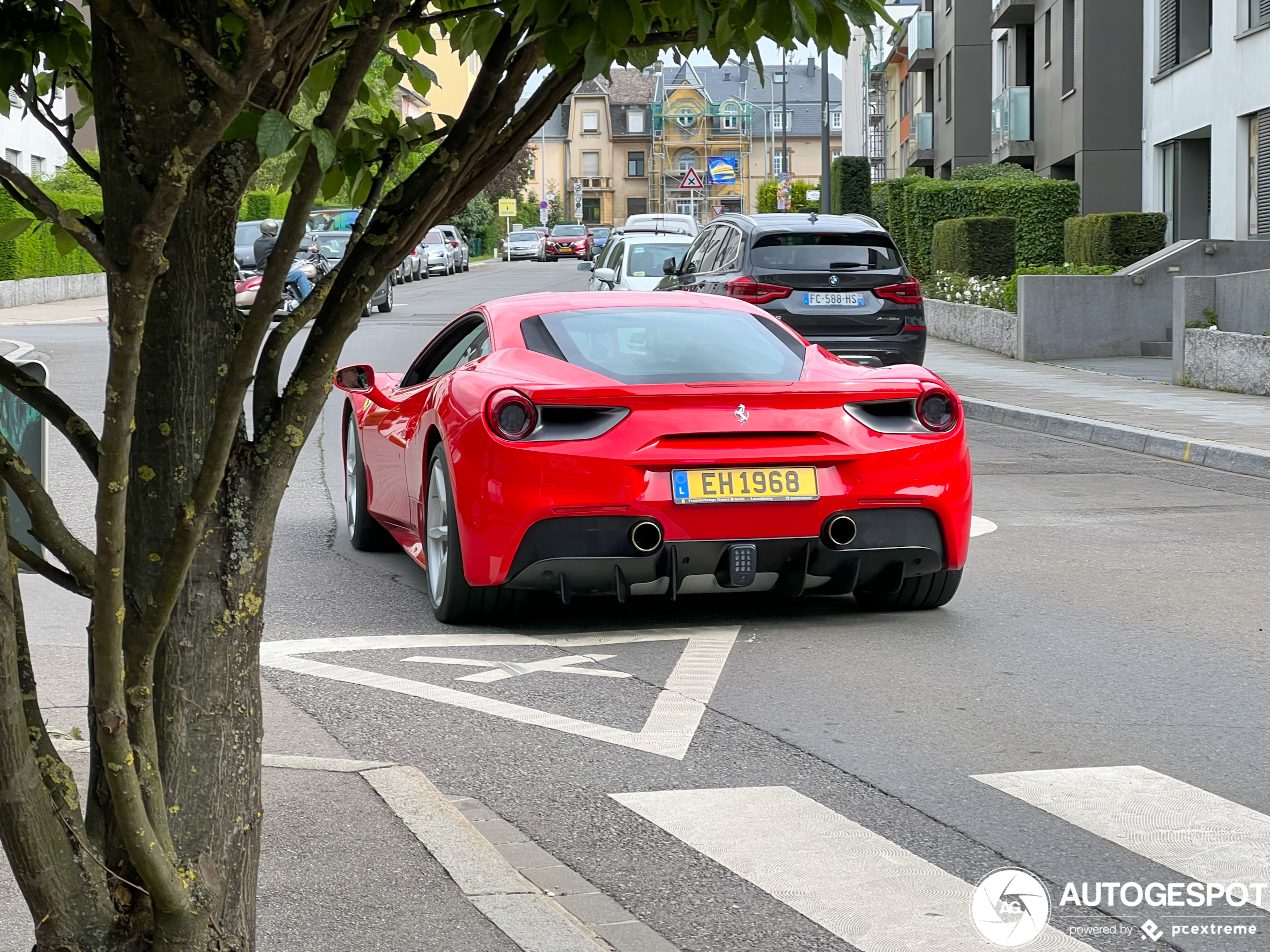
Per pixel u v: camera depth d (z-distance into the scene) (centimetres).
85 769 441
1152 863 399
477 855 383
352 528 894
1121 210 3119
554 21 217
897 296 1547
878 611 715
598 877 391
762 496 634
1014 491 1126
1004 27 3978
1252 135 2456
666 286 1875
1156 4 2945
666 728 523
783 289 1533
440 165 219
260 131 183
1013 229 2709
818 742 507
